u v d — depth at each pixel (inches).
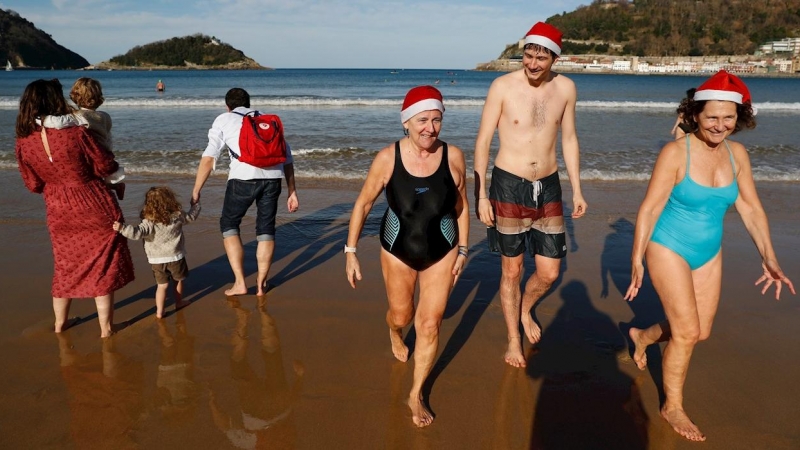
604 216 330.0
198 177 205.9
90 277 172.9
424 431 134.7
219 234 286.0
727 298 211.5
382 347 174.9
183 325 188.2
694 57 6314.0
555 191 162.7
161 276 189.5
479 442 131.2
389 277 139.2
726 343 177.3
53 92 159.2
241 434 131.7
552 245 162.6
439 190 131.2
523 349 176.1
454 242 134.9
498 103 159.8
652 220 130.2
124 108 947.3
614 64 5930.1
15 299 203.0
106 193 172.6
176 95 1497.3
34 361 162.6
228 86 2269.9
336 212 335.3
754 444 130.3
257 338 179.8
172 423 135.2
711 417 140.5
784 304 206.5
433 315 133.3
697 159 127.4
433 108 123.2
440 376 159.5
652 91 1964.8
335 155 512.4
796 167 475.5
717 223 129.5
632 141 620.4
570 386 155.3
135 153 506.6
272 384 153.3
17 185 379.6
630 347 177.8
